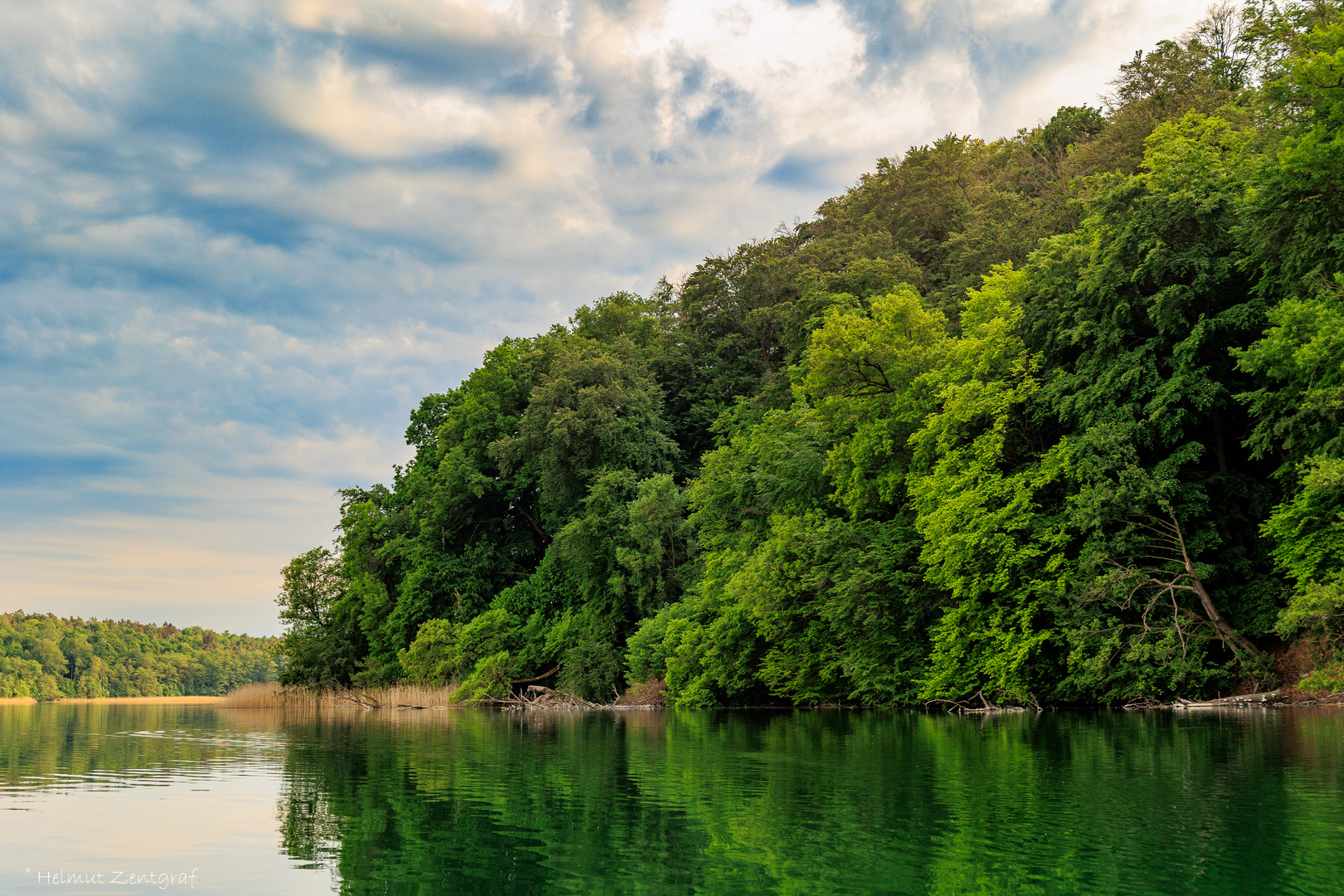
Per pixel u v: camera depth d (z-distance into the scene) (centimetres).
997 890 679
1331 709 2503
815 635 3559
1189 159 2950
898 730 2248
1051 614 3012
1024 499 2908
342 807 1128
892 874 735
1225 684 2838
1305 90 2375
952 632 3022
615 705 4481
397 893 714
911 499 3562
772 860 791
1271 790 1118
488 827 973
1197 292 2748
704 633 3894
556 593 5631
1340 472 2097
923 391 3481
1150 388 2809
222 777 1476
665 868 775
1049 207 5541
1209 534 2855
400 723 3192
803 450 3934
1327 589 2161
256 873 788
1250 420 3073
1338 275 2334
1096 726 2175
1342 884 684
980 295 3388
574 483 5778
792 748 1808
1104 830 885
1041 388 3152
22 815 1105
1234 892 666
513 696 5000
